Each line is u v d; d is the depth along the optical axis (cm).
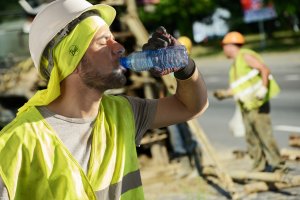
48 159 189
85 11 196
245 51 672
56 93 195
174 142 744
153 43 203
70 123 197
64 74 195
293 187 625
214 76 2336
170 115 228
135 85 787
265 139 656
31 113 196
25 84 934
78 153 196
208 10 4338
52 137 193
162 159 765
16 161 185
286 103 1291
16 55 1082
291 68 2117
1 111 992
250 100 661
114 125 206
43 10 198
